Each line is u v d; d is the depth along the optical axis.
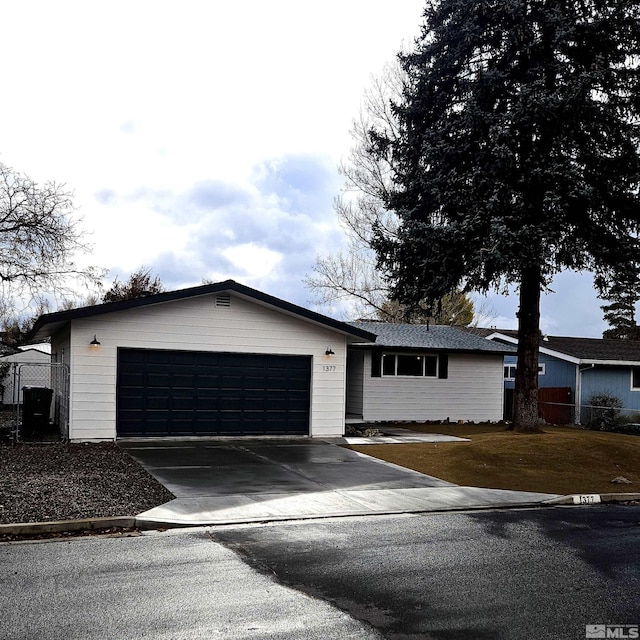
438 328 26.19
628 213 17.02
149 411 15.01
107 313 14.47
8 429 16.36
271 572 6.02
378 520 8.47
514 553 6.90
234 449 14.08
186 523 7.84
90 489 9.29
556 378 25.42
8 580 5.62
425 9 19.44
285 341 16.50
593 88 16.55
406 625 4.77
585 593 5.58
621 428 21.77
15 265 20.28
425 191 18.41
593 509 9.89
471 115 17.02
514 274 17.05
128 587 5.48
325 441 16.08
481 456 13.31
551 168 15.88
